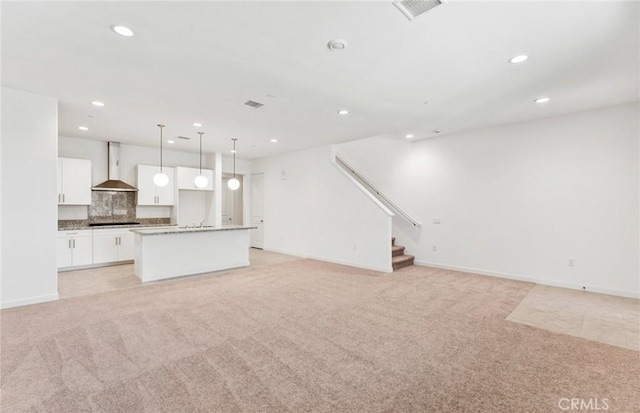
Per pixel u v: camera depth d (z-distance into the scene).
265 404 1.83
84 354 2.42
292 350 2.52
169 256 4.91
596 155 4.18
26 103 3.50
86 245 5.60
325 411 1.78
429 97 3.69
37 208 3.60
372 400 1.88
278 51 2.58
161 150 6.67
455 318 3.24
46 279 3.69
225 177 8.85
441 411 1.79
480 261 5.34
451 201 5.71
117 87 3.37
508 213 5.00
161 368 2.23
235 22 2.16
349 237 6.14
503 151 5.04
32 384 2.01
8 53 2.62
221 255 5.57
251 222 8.77
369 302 3.76
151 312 3.38
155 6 1.97
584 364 2.31
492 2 1.94
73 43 2.45
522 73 3.02
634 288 3.93
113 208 6.43
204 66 2.86
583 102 3.89
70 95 3.61
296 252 7.28
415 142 6.28
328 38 2.38
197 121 4.70
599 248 4.18
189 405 1.81
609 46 2.49
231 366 2.26
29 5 1.95
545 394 1.94
